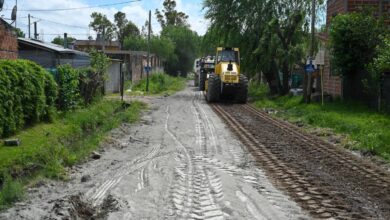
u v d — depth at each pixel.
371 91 22.66
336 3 28.73
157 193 9.53
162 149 14.77
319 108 24.34
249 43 36.16
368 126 17.38
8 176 10.09
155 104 30.58
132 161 12.88
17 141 12.83
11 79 13.95
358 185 10.53
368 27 23.83
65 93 18.92
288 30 34.31
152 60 68.75
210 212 8.38
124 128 19.20
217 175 11.05
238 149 14.77
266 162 12.81
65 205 8.43
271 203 9.01
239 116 24.12
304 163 12.73
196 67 63.28
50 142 13.54
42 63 28.02
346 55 24.27
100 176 11.16
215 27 37.50
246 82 32.22
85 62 33.53
